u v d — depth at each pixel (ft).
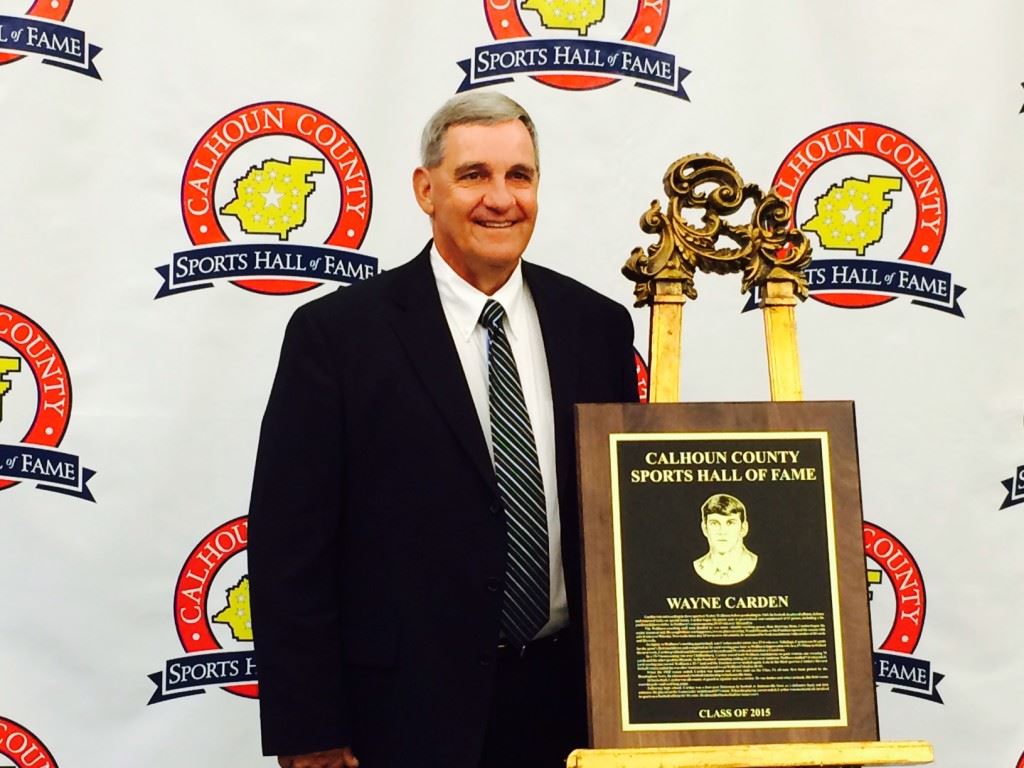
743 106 8.57
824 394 8.61
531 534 6.61
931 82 8.64
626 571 6.05
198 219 8.18
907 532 8.63
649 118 8.53
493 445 6.67
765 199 6.77
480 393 6.84
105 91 8.08
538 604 6.64
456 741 6.41
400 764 6.44
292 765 6.67
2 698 7.96
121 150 8.10
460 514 6.53
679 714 5.93
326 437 6.63
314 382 6.67
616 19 8.50
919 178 8.64
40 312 8.02
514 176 6.71
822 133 8.61
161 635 8.16
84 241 8.07
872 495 8.60
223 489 8.21
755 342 8.58
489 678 6.48
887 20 8.63
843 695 6.00
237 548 8.23
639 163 8.52
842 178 8.61
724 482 6.19
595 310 7.17
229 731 8.23
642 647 5.99
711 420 6.25
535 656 6.72
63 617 8.04
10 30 7.98
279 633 6.53
